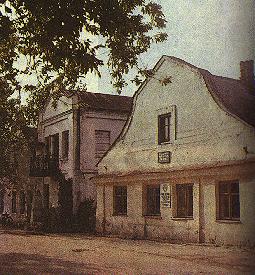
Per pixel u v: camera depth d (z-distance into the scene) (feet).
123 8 32.42
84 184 76.69
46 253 45.73
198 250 44.06
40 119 89.30
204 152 49.73
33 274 33.27
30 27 32.09
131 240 57.16
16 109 76.13
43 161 85.56
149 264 36.83
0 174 92.99
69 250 47.98
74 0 29.66
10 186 101.04
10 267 36.45
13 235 69.92
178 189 54.08
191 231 50.75
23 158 98.12
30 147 89.20
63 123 81.20
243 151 44.86
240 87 47.26
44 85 43.91
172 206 53.93
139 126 61.11
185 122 52.90
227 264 35.78
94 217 73.77
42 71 36.76
